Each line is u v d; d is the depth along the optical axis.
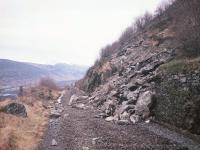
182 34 33.31
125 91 34.31
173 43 39.66
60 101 54.66
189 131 21.75
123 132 23.03
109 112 32.69
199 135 20.64
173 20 47.03
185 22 35.81
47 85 82.56
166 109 25.67
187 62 24.92
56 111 37.75
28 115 30.97
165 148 18.08
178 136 21.39
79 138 21.30
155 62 36.81
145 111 28.16
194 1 31.17
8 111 29.69
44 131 24.84
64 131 24.16
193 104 21.75
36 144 20.27
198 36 29.64
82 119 30.48
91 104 42.91
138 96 31.12
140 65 40.34
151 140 20.19
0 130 22.06
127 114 29.39
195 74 22.19
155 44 44.41
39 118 31.12
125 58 50.69
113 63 54.22
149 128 24.62
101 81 53.59
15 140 20.03
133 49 51.31
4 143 18.55
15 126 24.69
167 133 22.48
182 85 23.47
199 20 30.25
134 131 23.39
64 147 19.08
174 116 24.12
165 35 44.66
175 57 33.22
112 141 20.03
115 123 27.41
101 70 57.22
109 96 38.25
